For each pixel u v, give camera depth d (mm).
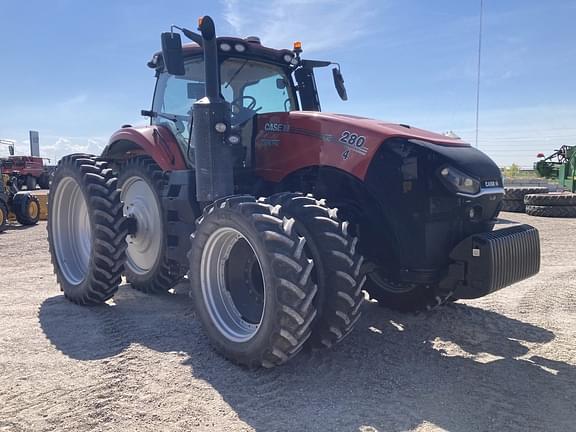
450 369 3318
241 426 2592
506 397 2912
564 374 3232
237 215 3246
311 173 4035
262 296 3490
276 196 3488
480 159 3672
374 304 4828
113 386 3047
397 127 3857
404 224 3564
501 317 4430
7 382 3104
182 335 3979
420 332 4051
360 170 3668
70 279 5094
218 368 3316
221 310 3555
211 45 3934
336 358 3490
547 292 5211
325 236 3209
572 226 10547
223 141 3906
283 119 4141
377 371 3277
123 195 5562
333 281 3178
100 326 4199
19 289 5621
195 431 2545
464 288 3412
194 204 4336
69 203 5336
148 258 5336
